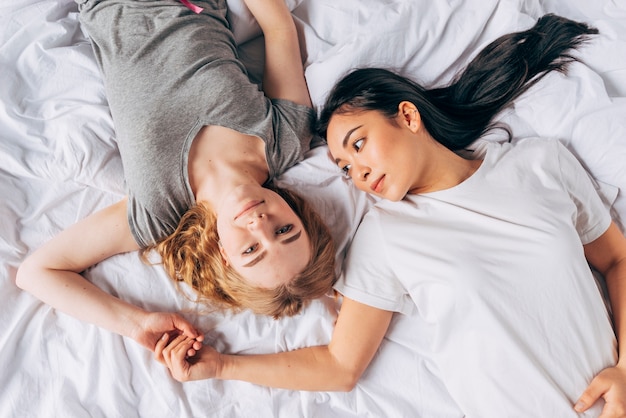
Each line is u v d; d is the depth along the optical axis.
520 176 1.15
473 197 1.14
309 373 1.14
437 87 1.34
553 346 1.07
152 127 1.14
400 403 1.18
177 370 1.12
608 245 1.20
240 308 1.19
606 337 1.11
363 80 1.19
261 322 1.21
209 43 1.24
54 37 1.29
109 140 1.24
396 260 1.14
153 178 1.13
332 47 1.35
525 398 1.08
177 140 1.15
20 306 1.17
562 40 1.28
